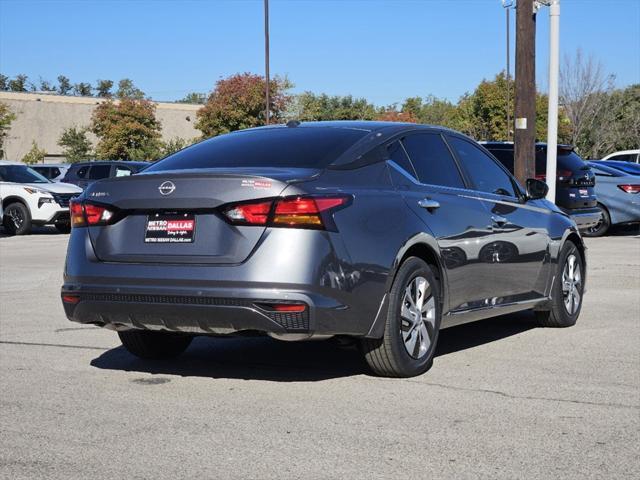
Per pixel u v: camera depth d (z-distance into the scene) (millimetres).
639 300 8938
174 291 4941
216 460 3895
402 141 5852
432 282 5602
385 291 5191
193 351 6414
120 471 3754
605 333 7160
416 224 5492
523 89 14508
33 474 3719
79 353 6305
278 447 4078
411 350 5457
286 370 5742
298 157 5328
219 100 49656
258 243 4840
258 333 4988
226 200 4902
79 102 66625
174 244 5027
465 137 6656
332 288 4883
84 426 4438
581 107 55062
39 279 10859
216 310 4867
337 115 68938
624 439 4219
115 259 5195
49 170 29016
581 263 7688
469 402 4895
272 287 4789
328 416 4609
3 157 54812
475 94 61344
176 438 4227
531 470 3766
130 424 4469
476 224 6137
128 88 66812
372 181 5367
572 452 4016
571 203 16062
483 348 6520
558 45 14492
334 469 3768
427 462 3863
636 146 54562
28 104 64312
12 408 4785
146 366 5883
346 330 4988
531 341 6809
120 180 5227
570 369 5766
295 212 4832
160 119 65312
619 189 17891
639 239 17281
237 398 5000
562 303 7336
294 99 56312
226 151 5621
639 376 5562
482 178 6582
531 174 14609
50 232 21422
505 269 6504
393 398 4980
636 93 56531
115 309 5160
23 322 7637
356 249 5020
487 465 3826
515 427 4410
